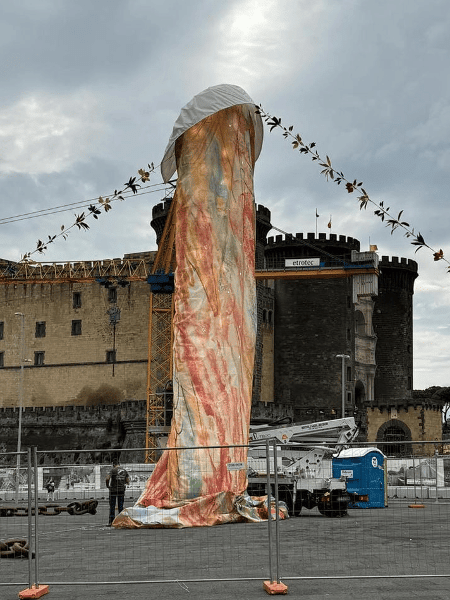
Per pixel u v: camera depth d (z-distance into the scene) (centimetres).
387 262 12462
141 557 1766
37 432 9950
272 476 3136
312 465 4069
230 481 2897
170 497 2831
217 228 3241
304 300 11000
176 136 3244
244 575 1534
